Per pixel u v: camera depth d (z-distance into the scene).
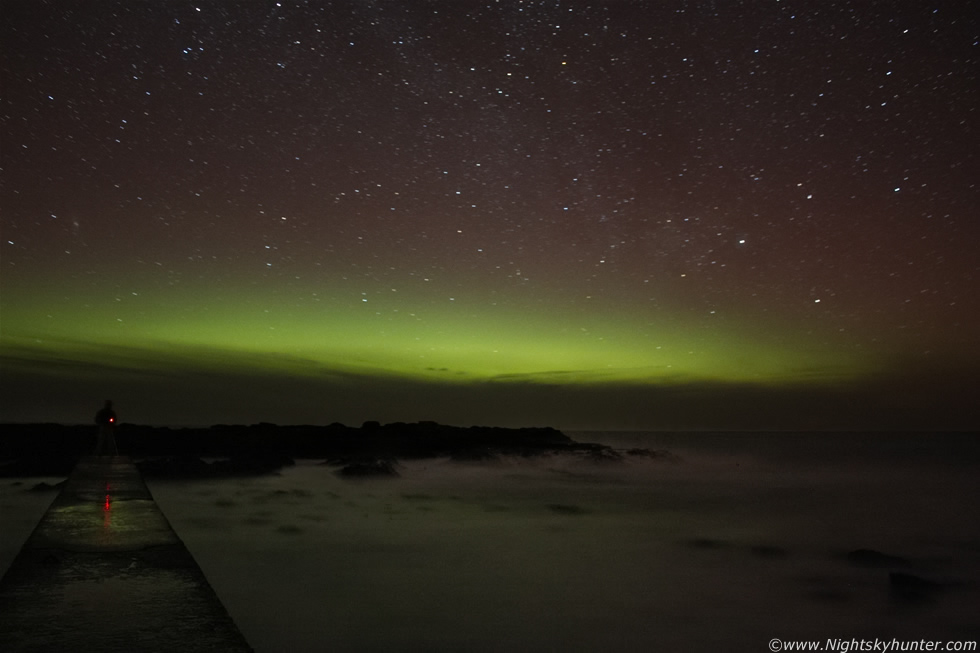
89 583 4.88
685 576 12.98
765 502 23.14
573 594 11.74
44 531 6.79
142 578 5.02
